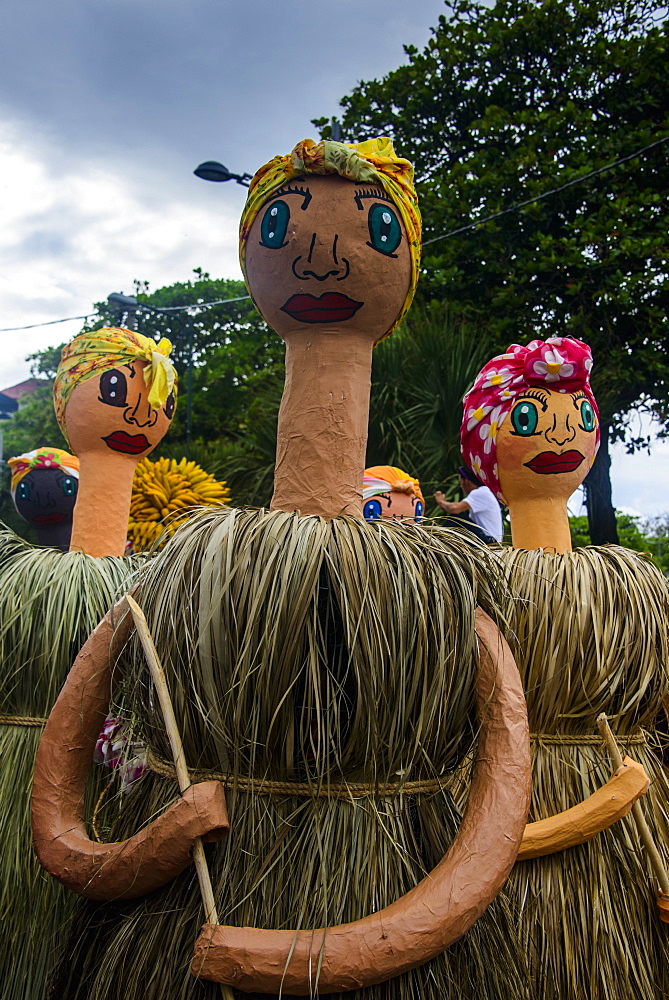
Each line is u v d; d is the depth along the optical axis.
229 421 15.69
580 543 10.07
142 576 1.59
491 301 7.77
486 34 9.12
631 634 2.07
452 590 1.45
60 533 3.50
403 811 1.42
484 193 8.06
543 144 8.24
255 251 1.65
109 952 1.41
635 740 2.14
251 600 1.36
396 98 9.55
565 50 8.75
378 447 6.04
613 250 7.35
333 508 1.57
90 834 1.96
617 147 7.90
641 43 8.41
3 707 2.21
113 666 1.56
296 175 1.63
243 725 1.35
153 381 2.63
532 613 2.05
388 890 1.34
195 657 1.38
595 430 2.46
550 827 1.80
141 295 18.00
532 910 1.87
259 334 17.16
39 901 2.06
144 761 1.62
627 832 1.99
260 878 1.32
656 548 10.80
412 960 1.21
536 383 2.41
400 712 1.36
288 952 1.20
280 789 1.37
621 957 1.89
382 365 6.09
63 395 2.68
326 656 1.37
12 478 3.54
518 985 1.46
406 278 1.67
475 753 1.44
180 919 1.36
